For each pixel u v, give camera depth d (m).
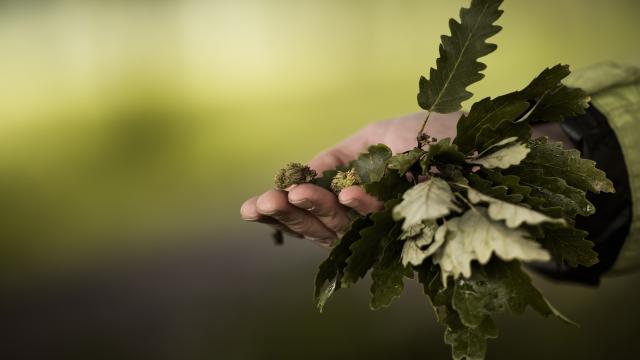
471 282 0.70
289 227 0.82
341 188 0.78
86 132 2.85
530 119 0.75
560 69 0.71
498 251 0.67
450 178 0.71
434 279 0.71
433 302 0.71
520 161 0.72
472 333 0.70
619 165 0.81
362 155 0.75
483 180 0.69
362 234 0.70
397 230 0.71
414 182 0.73
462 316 0.69
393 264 0.71
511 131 0.73
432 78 0.74
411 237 0.70
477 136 0.73
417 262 0.69
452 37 0.73
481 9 0.73
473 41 0.73
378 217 0.70
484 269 0.69
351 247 0.70
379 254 0.72
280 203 0.79
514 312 0.69
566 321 0.68
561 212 0.68
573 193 0.73
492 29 0.73
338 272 0.72
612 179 0.81
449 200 0.68
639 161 0.81
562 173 0.74
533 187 0.73
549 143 0.73
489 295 0.69
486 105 0.72
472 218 0.68
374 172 0.74
